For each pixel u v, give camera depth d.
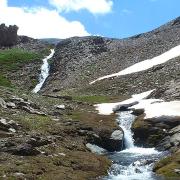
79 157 62.41
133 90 129.38
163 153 70.88
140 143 79.75
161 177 57.09
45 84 186.50
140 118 86.31
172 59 153.50
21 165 52.41
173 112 85.50
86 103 109.62
